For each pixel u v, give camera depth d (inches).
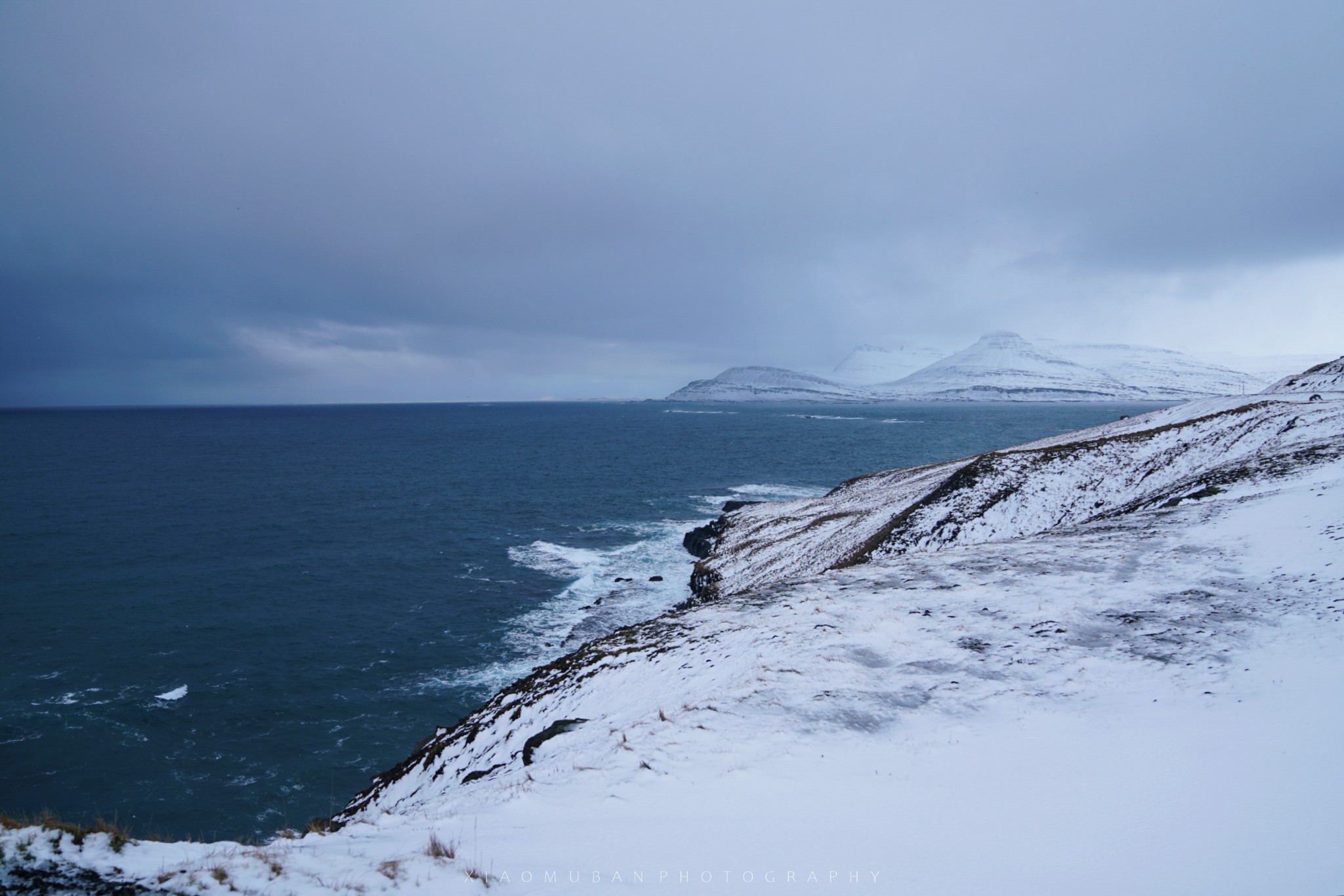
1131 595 608.4
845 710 418.6
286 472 4379.9
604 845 264.7
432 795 644.1
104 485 3762.3
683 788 325.1
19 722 1196.5
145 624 1647.4
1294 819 258.5
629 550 2300.7
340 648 1514.5
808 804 302.7
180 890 203.3
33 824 219.1
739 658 577.9
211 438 7450.8
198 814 970.1
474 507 3112.7
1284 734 334.3
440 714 1235.2
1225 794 284.4
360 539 2511.1
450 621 1667.1
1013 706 414.3
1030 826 273.3
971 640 543.2
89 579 1990.7
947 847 256.8
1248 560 660.1
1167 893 219.0
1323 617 489.7
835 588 786.2
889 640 556.7
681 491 3521.2
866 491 2381.9
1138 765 320.8
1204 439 1448.1
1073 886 226.8
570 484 3799.2
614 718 554.9
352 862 241.6
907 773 334.0
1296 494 861.2
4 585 1916.8
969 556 883.4
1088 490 1398.9
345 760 1101.7
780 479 3919.8
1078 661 476.1
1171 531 847.1
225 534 2573.8
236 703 1270.9
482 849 262.1
